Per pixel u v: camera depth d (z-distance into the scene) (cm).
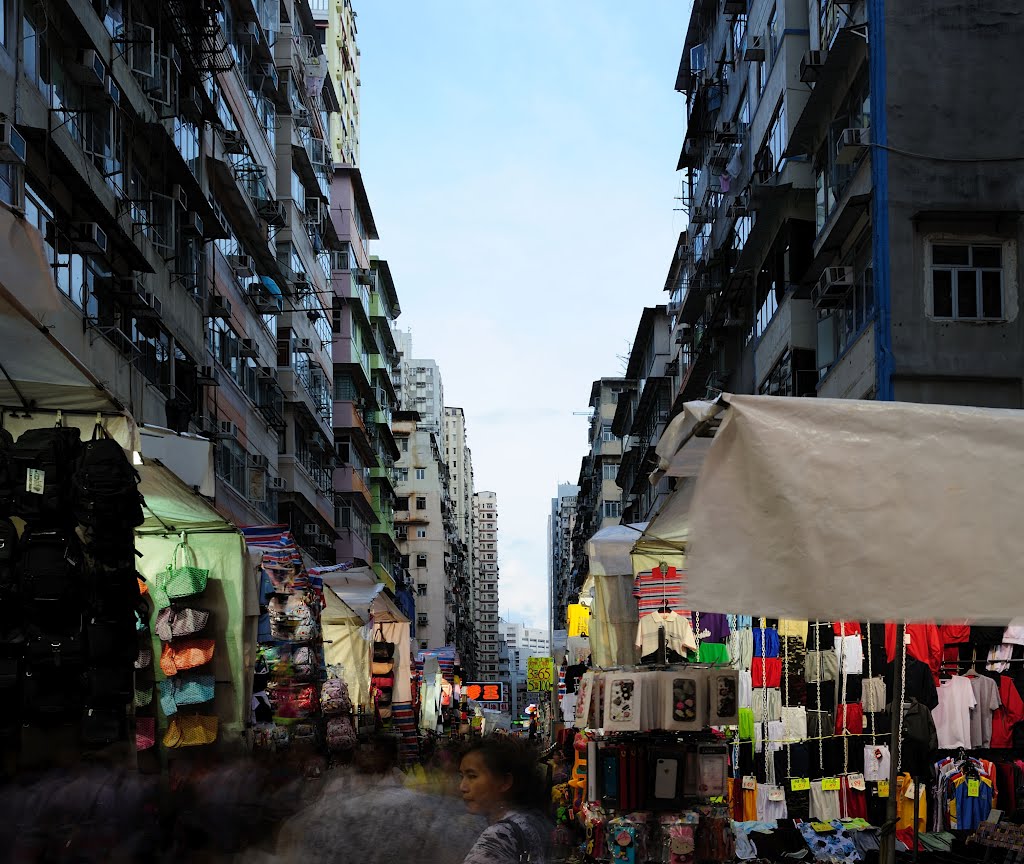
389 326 6112
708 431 497
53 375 576
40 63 1489
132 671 581
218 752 861
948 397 1720
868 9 1811
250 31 2889
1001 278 1745
